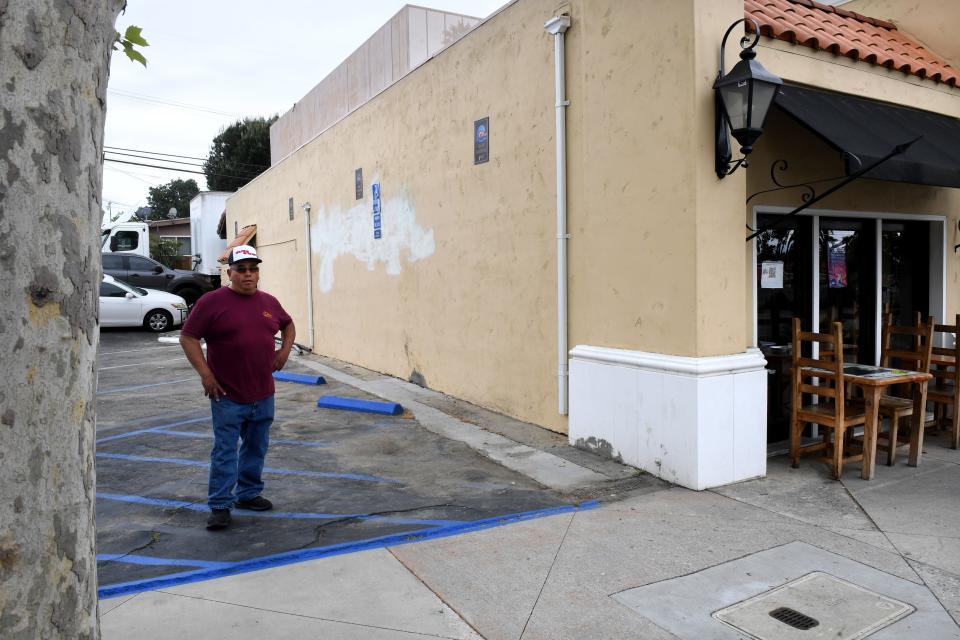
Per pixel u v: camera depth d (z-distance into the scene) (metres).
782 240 6.50
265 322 4.68
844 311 7.09
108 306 18.11
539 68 6.82
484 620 3.32
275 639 3.17
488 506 4.93
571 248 6.55
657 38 5.33
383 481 5.60
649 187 5.46
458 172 8.39
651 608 3.39
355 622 3.31
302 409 8.48
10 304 1.44
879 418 6.10
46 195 1.48
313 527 4.58
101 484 5.59
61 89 1.51
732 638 3.12
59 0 1.51
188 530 4.56
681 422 5.22
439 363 9.12
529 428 7.14
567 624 3.27
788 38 5.63
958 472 5.54
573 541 4.23
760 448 5.42
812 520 4.51
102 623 3.31
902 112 6.62
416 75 9.32
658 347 5.46
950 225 7.88
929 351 6.30
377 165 10.80
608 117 5.84
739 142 4.93
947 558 3.89
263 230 17.89
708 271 5.15
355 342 12.16
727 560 3.92
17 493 1.47
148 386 10.38
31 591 1.50
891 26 8.10
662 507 4.80
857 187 6.94
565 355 6.65
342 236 12.54
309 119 15.87
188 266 34.19
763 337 6.43
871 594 3.48
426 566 3.92
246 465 4.85
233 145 46.84
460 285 8.48
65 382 1.53
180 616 3.38
